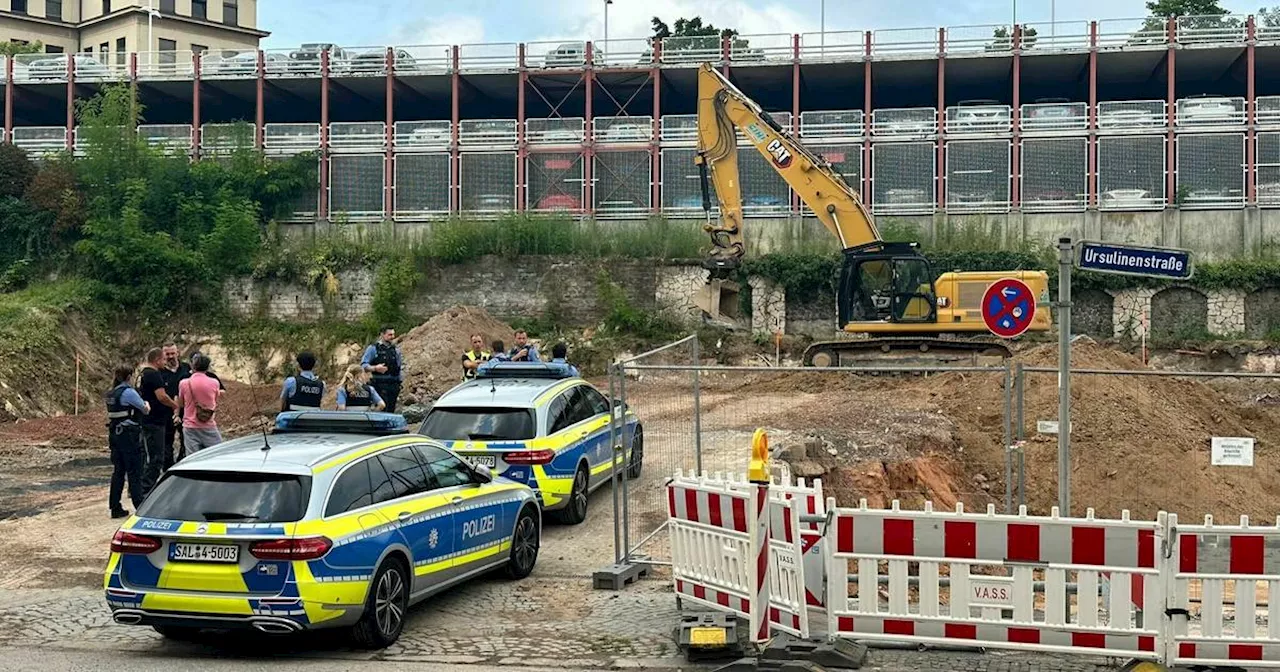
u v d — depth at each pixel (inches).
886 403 780.0
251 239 1745.8
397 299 1668.3
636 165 1797.5
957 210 1722.4
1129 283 1556.3
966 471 697.0
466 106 2068.2
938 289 1162.0
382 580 383.9
